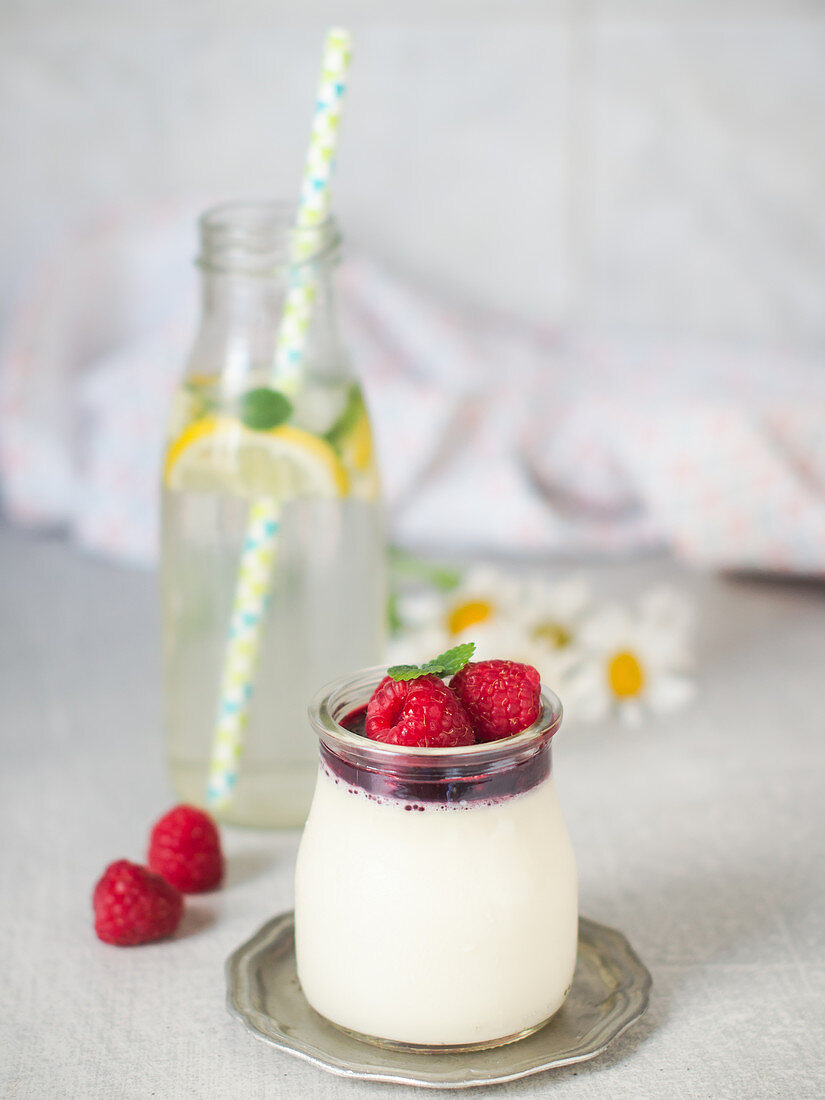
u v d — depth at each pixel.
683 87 1.12
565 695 0.77
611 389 1.03
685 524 0.91
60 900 0.67
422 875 0.58
